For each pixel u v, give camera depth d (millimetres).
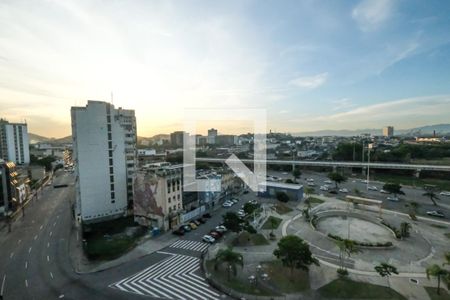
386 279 32750
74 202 72188
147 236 47000
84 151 54250
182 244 43750
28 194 78688
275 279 32750
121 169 59438
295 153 142625
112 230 50688
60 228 52531
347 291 30141
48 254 40531
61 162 150500
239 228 44156
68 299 29062
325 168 117375
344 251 38625
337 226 52312
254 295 29422
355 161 118062
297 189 69375
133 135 63781
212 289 31031
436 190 79438
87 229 50688
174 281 32688
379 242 43594
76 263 37500
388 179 99562
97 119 55594
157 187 50000
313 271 34656
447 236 46312
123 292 30391
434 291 30266
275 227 50719
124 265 36812
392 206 64938
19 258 39219
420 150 129500
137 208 54375
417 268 35469
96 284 32062
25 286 31656
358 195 74750
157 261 37969
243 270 35000
